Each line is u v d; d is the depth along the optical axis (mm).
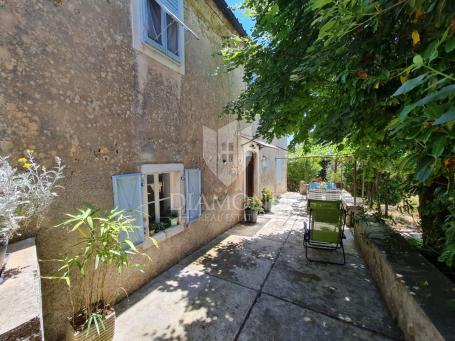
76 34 2055
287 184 15586
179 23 3262
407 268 2281
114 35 2424
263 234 5129
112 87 2434
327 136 2395
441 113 758
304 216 6996
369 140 2555
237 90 5762
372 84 1653
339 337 2047
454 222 1303
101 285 2150
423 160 1058
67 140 2023
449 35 884
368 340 2008
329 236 3811
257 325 2207
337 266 3469
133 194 2719
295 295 2705
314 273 3250
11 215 1248
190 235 3959
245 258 3775
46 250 1878
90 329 1786
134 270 2771
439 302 1705
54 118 1915
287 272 3283
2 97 1595
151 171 3002
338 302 2564
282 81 2742
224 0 4066
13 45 1639
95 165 2285
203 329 2156
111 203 2471
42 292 1859
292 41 2709
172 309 2445
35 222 1783
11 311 952
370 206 4941
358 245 4250
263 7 3002
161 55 3055
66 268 2023
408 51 1441
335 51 1699
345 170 8289
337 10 1180
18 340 892
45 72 1836
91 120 2229
